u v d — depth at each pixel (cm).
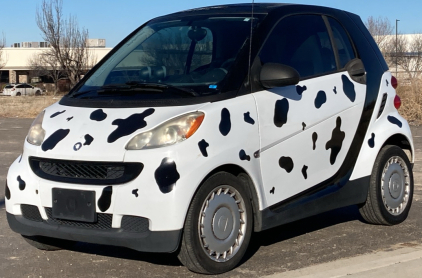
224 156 405
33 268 445
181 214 384
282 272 423
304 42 501
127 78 477
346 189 507
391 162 550
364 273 406
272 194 447
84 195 394
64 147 407
